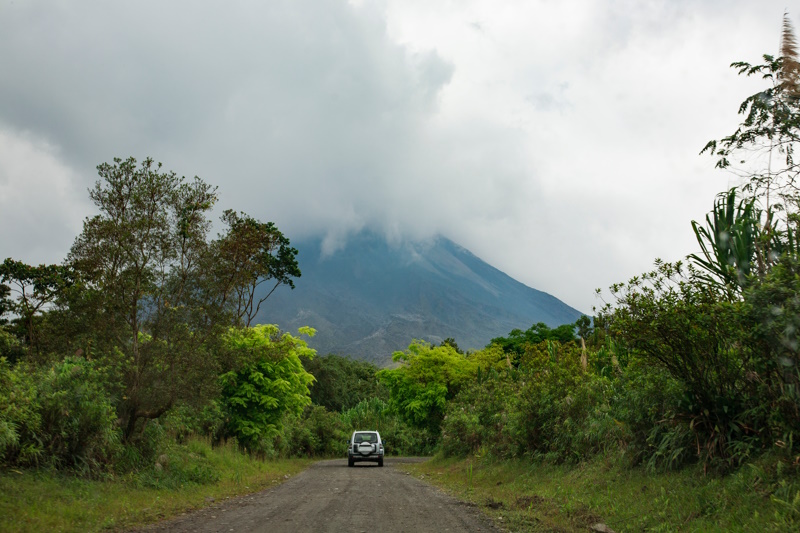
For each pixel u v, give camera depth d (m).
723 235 9.41
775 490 7.55
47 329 15.84
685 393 9.73
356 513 10.70
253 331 26.62
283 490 16.05
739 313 8.05
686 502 8.59
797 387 7.98
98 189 15.77
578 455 14.66
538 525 9.17
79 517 9.27
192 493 13.98
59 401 12.61
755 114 10.77
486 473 18.61
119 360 15.14
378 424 59.88
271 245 25.59
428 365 44.66
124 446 14.79
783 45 10.56
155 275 16.11
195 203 16.55
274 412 27.89
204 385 16.19
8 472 11.14
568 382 17.20
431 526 9.17
